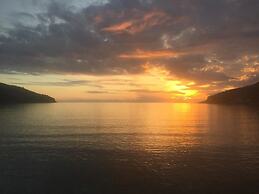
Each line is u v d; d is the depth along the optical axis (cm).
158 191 3203
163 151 5372
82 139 7025
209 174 3781
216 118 14538
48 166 4234
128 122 12444
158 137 7419
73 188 3312
